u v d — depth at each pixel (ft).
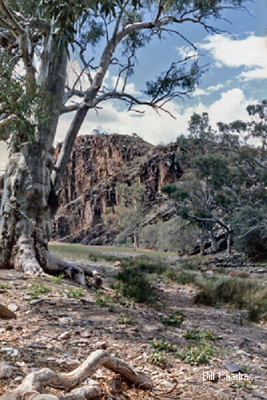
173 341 18.03
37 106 30.22
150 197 427.74
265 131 112.98
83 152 583.17
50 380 8.38
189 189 156.66
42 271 31.24
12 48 36.78
